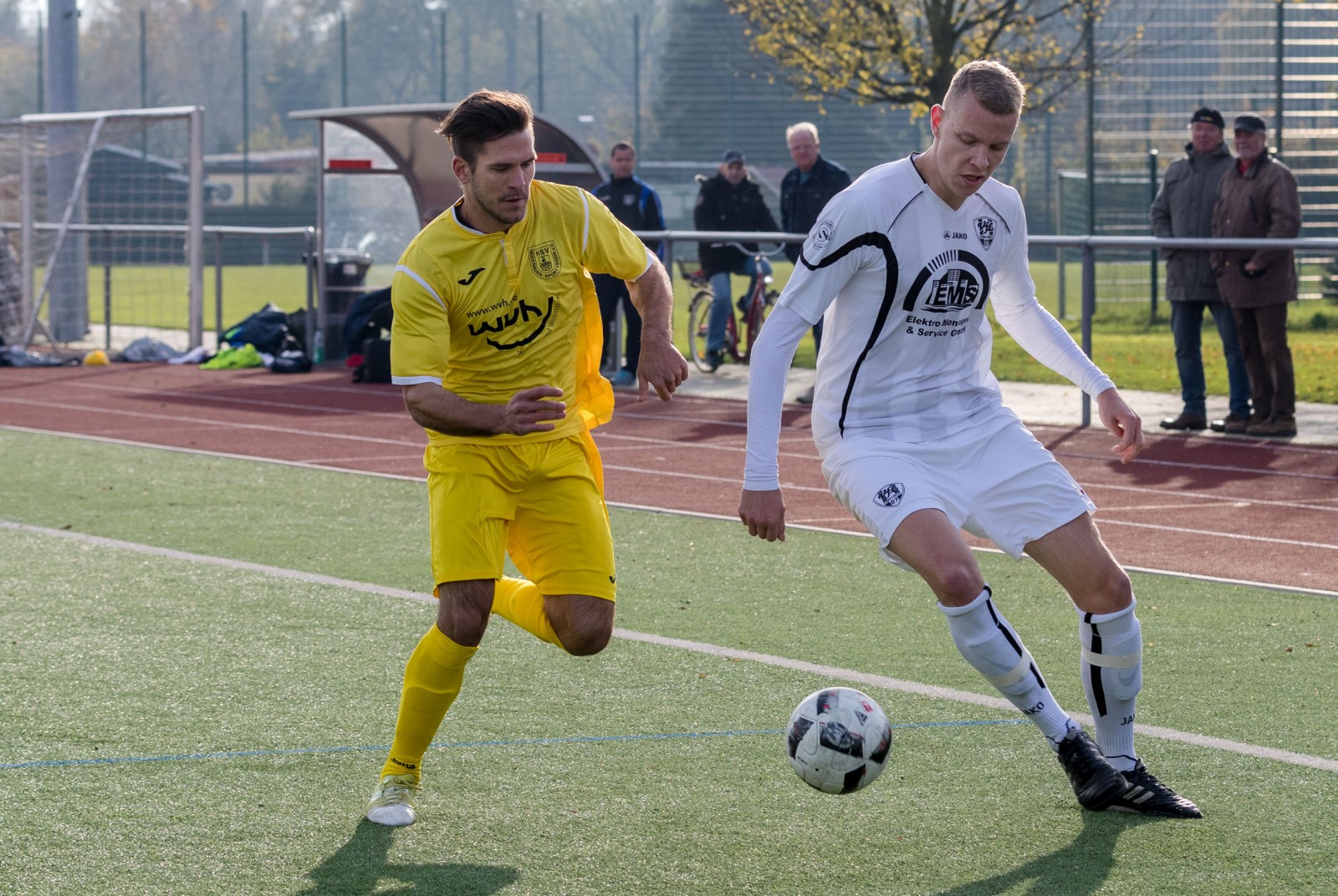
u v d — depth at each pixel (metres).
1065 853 6.25
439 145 28.30
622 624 10.13
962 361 6.97
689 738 7.79
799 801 6.89
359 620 10.22
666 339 7.00
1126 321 35.50
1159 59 38.94
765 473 6.57
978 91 6.29
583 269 6.91
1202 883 5.93
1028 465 6.75
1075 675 8.92
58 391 24.78
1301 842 6.35
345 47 74.44
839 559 12.13
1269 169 17.66
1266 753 7.49
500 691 8.59
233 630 9.95
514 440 6.64
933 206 6.65
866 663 9.16
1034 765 7.37
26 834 6.50
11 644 9.59
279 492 15.30
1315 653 9.33
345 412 21.88
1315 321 34.31
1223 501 14.56
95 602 10.71
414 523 13.69
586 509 6.84
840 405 6.90
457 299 6.46
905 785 7.10
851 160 69.19
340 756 7.54
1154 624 10.05
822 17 36.88
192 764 7.40
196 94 110.31
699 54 69.62
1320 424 19.45
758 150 69.75
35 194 33.62
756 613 10.41
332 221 29.20
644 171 70.19
